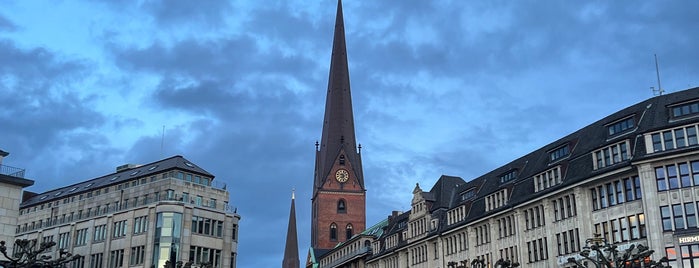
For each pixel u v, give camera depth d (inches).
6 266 1768.0
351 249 5177.2
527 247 2915.8
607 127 2608.3
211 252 3449.8
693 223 2188.7
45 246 1813.5
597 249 1875.0
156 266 3218.5
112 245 3442.4
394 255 4308.6
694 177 2228.1
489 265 3181.6
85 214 3698.3
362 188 7150.6
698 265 2139.5
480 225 3321.9
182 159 3686.0
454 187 3988.7
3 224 2190.0
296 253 7381.9
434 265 3740.2
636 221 2336.4
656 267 1840.6
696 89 2406.5
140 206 3420.3
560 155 2874.0
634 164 2327.8
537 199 2834.6
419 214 3983.8
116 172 4033.0
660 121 2361.0
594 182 2529.5
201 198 3558.1
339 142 7288.4
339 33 7859.3
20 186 2263.8
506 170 3284.9
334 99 7514.8
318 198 7037.4
